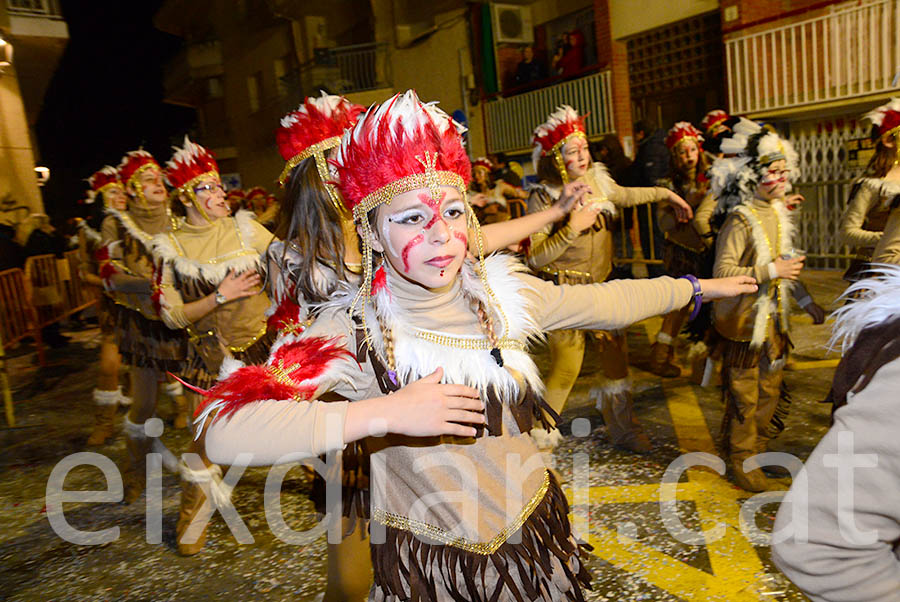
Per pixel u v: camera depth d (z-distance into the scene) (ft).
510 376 5.71
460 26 50.08
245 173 64.03
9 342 27.55
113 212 13.66
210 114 66.28
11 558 12.34
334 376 5.42
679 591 9.34
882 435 3.28
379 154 5.38
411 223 5.42
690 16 38.50
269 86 58.85
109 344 17.58
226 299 11.30
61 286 34.12
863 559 3.32
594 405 16.83
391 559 5.72
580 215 11.36
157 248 11.59
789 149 11.44
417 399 5.00
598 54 44.01
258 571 11.10
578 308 6.28
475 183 32.99
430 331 5.70
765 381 11.98
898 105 14.78
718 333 11.84
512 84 50.88
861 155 31.12
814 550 3.39
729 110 35.91
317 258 7.45
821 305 24.14
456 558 5.51
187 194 11.78
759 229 11.25
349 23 54.60
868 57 30.17
